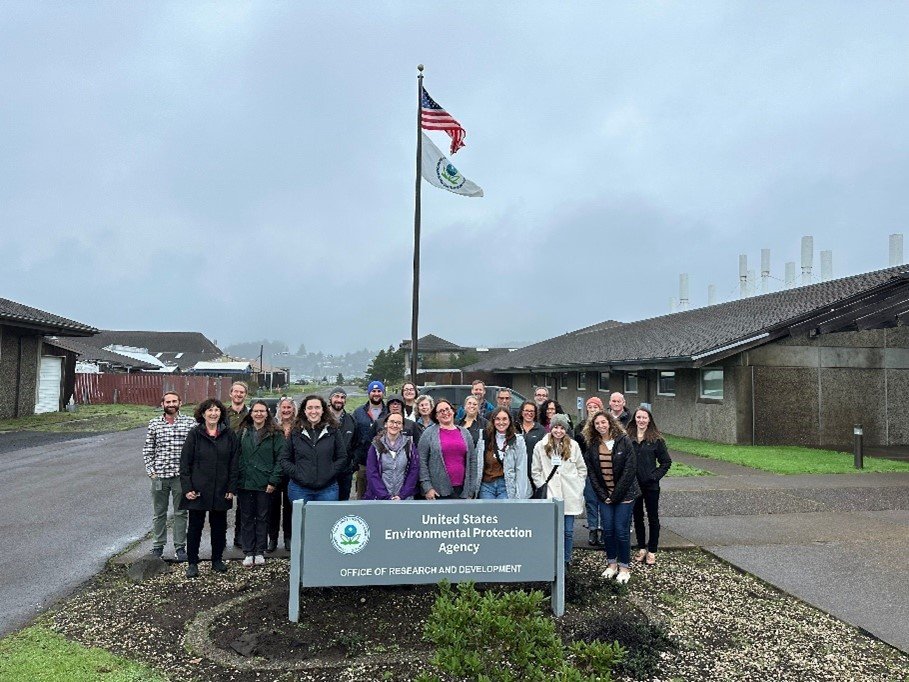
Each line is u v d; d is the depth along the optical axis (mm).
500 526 5434
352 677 4324
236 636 4957
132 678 4230
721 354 16625
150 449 7066
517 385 40969
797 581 6293
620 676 4379
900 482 11773
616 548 6461
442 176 15422
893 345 17828
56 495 10852
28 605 5730
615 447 6371
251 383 61188
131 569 6617
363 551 5305
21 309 26109
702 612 5531
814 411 17250
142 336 96688
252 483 6793
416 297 14625
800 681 4312
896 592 5965
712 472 12789
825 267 24875
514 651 3287
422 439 6410
